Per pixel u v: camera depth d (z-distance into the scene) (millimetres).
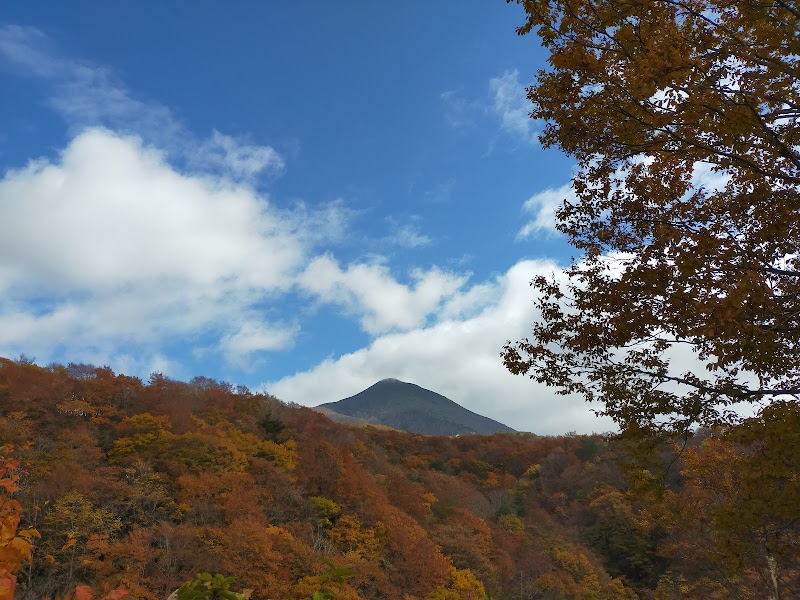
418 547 35094
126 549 22859
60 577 22250
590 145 6992
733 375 6977
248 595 3141
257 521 29344
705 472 16062
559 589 41250
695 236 6059
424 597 32219
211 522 29547
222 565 23766
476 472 81438
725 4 5859
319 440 48219
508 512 59312
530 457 84750
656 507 18203
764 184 6883
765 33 5562
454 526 44188
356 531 34531
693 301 5945
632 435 7406
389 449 79812
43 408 37250
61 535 23031
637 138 6590
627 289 6715
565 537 55281
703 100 5758
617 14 6098
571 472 72375
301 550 26297
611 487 61312
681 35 5875
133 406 44406
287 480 38312
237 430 44594
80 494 25875
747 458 7832
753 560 13086
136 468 32281
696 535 17734
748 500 7875
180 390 53219
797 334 6227
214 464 35469
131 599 20531
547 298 7887
